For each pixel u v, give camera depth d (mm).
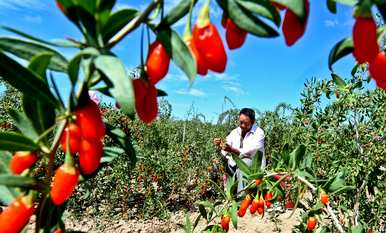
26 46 1103
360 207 5105
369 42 983
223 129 11812
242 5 1063
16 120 1237
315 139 5445
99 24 1081
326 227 3342
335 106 5219
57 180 1085
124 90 941
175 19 1099
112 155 1412
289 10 1051
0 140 1120
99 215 6984
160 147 9086
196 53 1122
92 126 1070
